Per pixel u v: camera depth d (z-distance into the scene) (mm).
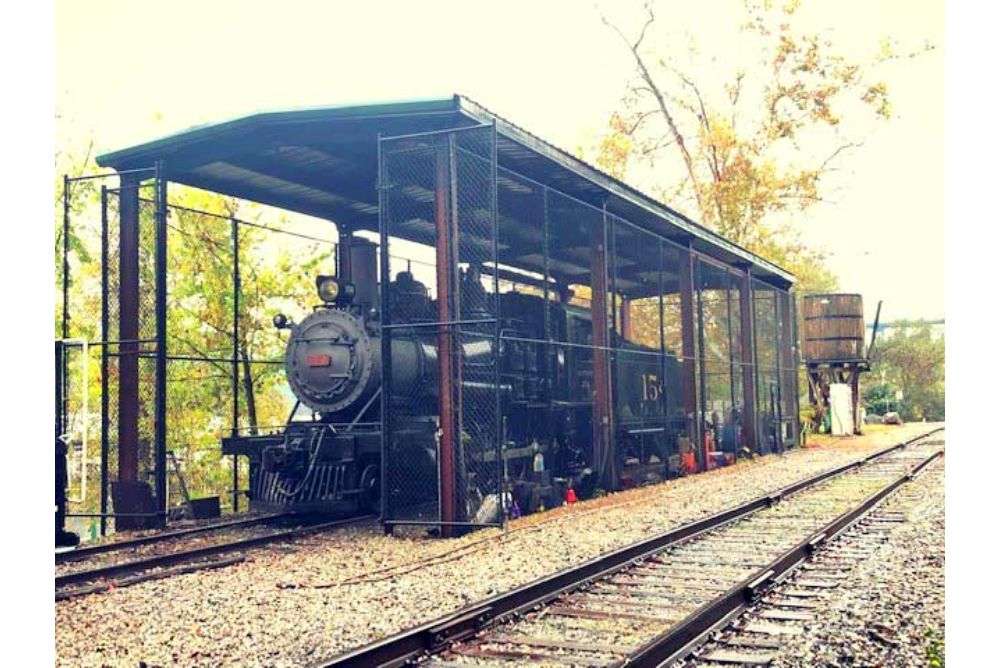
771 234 45188
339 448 14344
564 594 8688
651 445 22047
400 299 15875
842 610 7961
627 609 8195
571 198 16156
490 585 9172
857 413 40188
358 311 15633
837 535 12289
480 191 16641
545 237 15328
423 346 16078
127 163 14742
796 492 17578
